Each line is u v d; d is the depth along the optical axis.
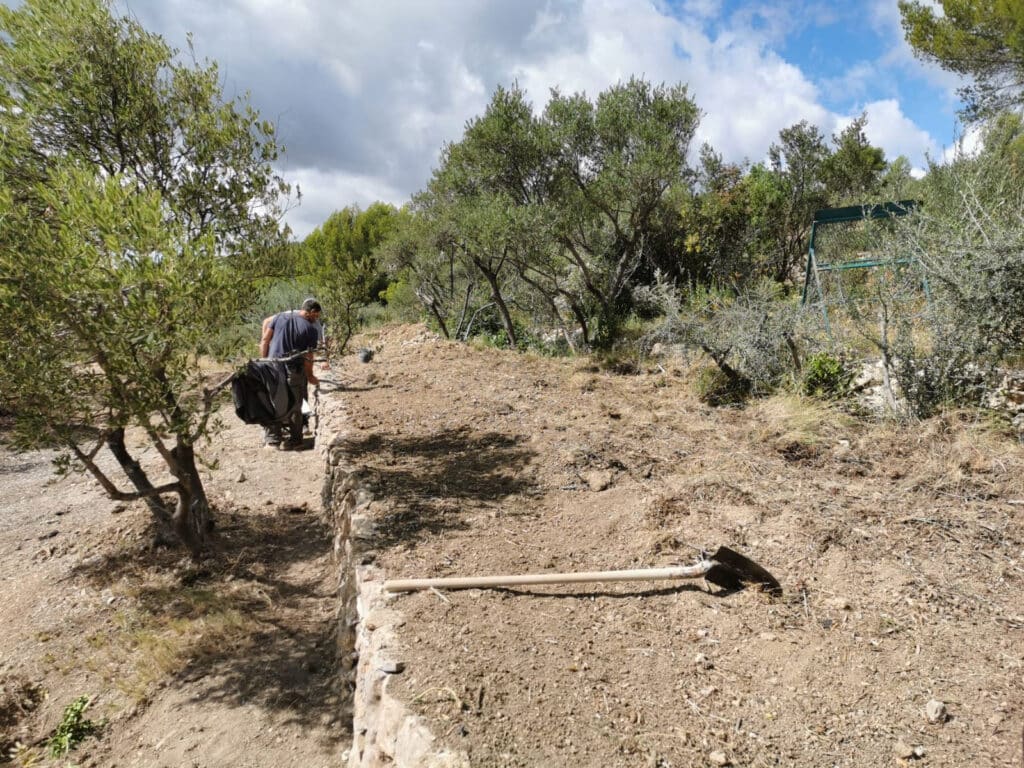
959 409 5.07
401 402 6.88
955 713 2.21
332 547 4.97
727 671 2.53
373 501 4.24
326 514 5.50
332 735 3.22
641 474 4.57
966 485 4.07
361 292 8.89
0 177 4.16
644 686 2.44
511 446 5.27
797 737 2.17
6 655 4.04
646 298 9.53
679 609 2.96
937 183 7.15
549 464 4.80
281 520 5.70
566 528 3.83
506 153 10.39
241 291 4.73
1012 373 5.15
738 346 6.61
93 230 3.68
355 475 4.72
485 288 14.26
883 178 13.04
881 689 2.36
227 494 6.16
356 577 3.46
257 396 5.67
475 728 2.18
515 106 10.37
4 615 4.47
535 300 13.48
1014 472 4.12
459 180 10.85
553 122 10.38
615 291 11.36
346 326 8.85
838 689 2.38
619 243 12.01
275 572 4.86
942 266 5.28
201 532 5.05
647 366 8.44
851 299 6.64
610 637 2.76
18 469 7.39
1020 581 3.00
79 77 4.49
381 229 23.39
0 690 3.70
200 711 3.48
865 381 6.05
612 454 4.96
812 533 3.51
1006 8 10.12
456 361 9.19
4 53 4.37
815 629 2.74
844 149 13.80
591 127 10.29
